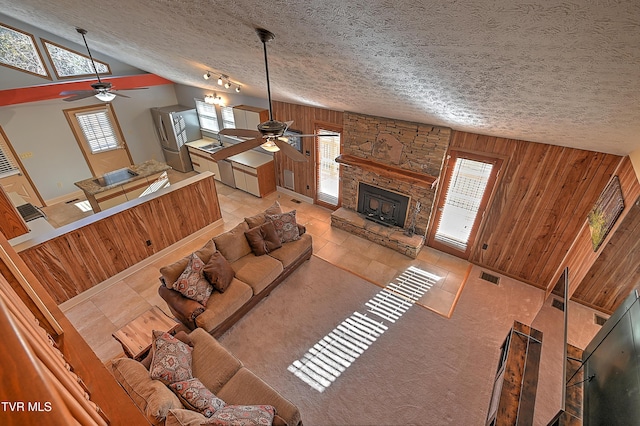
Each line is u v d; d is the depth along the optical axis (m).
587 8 1.30
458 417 2.98
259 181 6.74
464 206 4.71
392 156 4.90
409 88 3.01
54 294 3.95
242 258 4.27
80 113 6.77
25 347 0.37
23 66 5.93
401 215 5.29
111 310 4.11
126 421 0.81
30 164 6.34
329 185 6.23
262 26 2.47
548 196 3.96
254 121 6.38
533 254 4.36
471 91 2.64
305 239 4.71
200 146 7.73
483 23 1.61
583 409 2.28
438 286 4.52
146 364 2.73
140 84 7.50
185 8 2.59
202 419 2.15
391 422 2.95
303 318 3.99
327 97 4.43
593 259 3.34
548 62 1.83
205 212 5.58
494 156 4.12
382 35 2.06
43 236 3.77
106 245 4.32
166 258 5.06
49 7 3.77
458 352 3.58
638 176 2.84
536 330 3.26
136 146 7.91
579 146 3.45
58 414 0.37
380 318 4.00
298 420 2.59
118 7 3.05
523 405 2.62
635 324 2.01
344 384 3.25
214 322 3.45
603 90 1.97
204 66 4.89
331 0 1.79
